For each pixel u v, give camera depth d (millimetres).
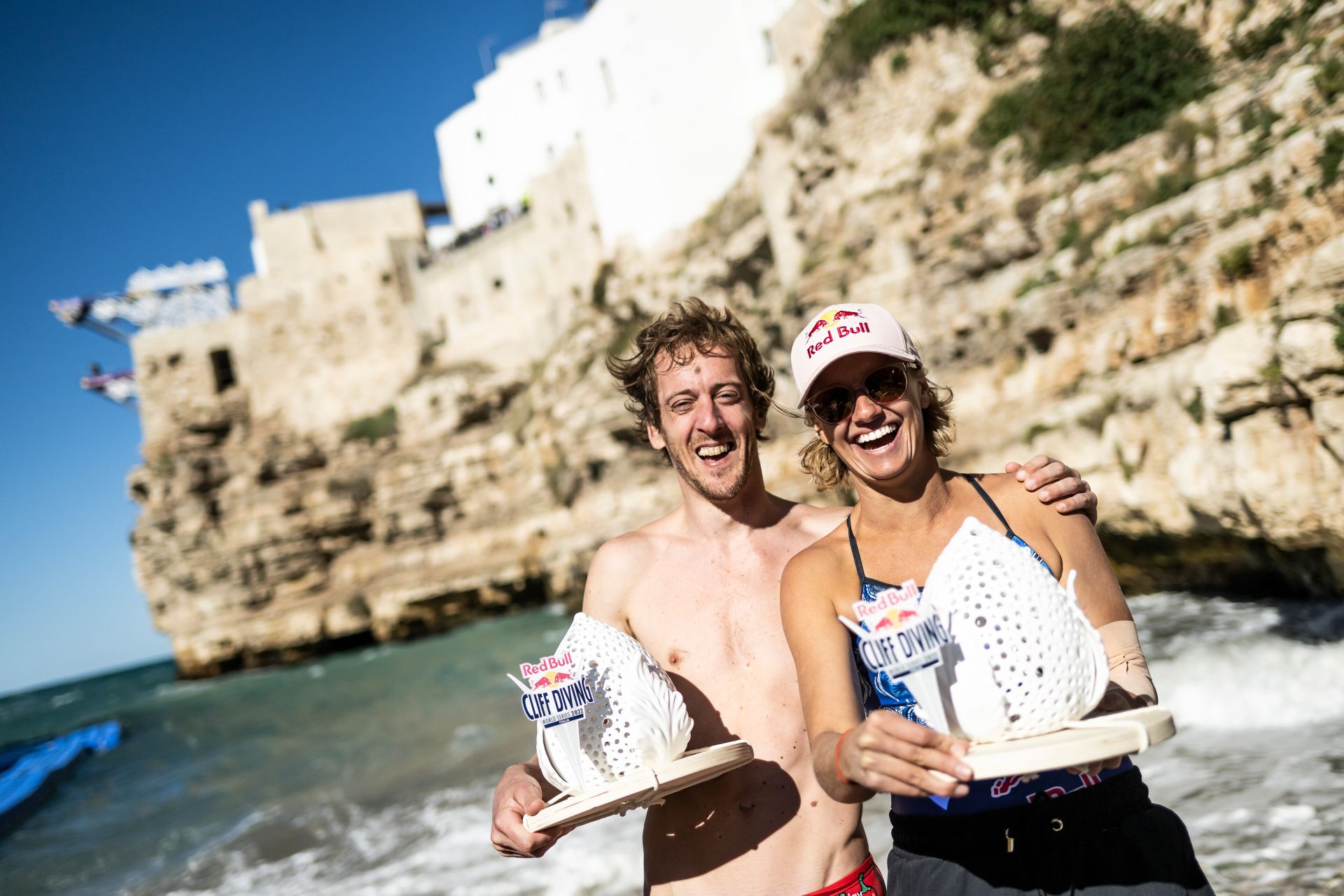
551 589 31234
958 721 1801
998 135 17078
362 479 40094
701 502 2863
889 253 18250
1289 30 13656
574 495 31094
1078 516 2254
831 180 21797
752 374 2869
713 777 2535
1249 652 7887
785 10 29000
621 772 2314
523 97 45719
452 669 24156
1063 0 17328
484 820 8562
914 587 1779
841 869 2631
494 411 40344
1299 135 9555
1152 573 11828
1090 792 2045
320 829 9711
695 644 2777
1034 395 14492
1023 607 1798
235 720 23656
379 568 38906
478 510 37188
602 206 35125
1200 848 4637
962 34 18906
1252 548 9766
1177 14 15312
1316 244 9359
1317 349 8141
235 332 46531
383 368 45656
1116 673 2061
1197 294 11031
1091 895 1979
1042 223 15141
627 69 33344
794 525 2916
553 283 39375
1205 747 6164
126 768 18719
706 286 29344
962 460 13953
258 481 40875
